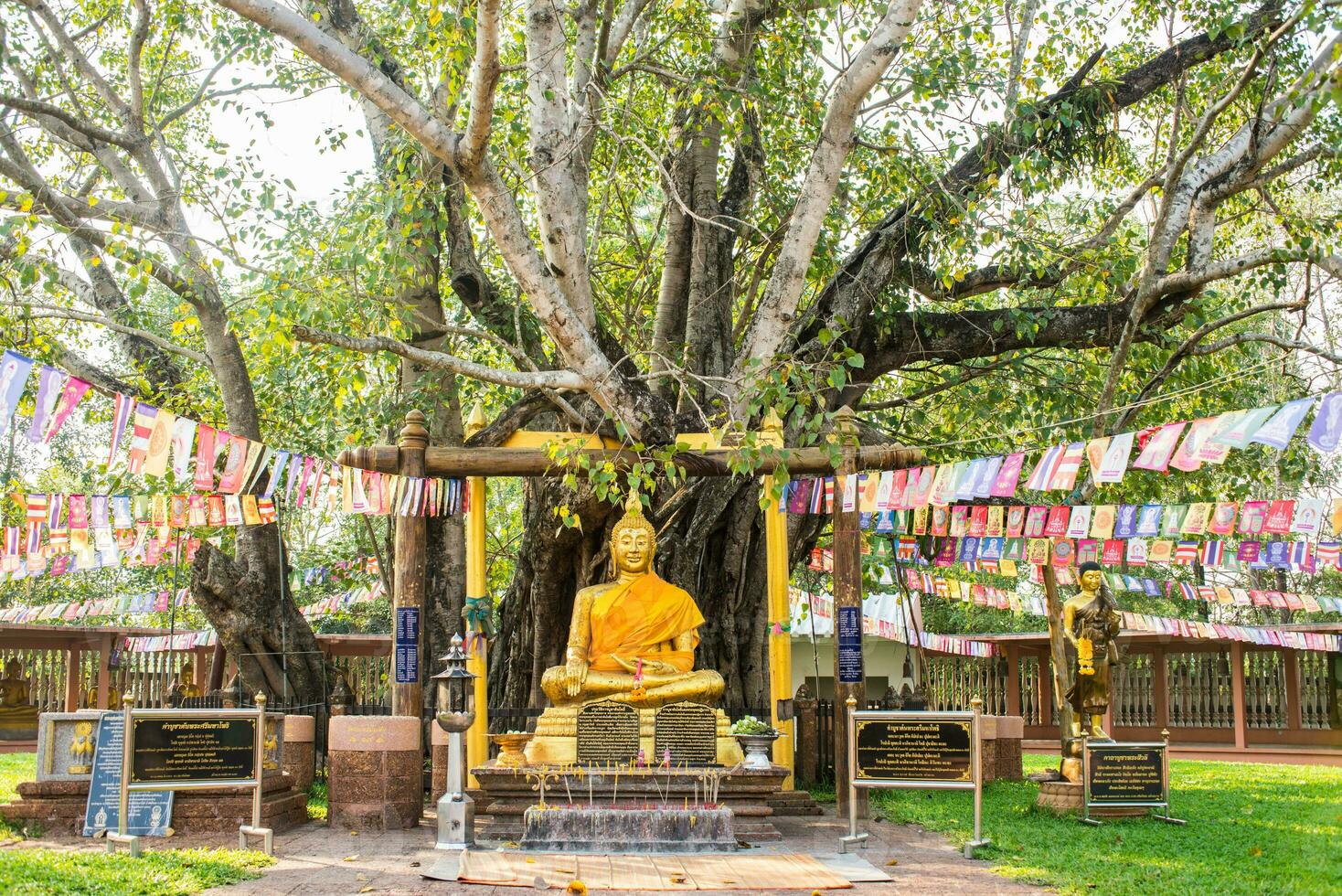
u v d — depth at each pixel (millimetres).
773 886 9078
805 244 14039
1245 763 24281
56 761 11797
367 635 27656
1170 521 11906
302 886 9164
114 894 8289
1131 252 17172
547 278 12594
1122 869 9523
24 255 13180
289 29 10828
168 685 28250
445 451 14086
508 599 17672
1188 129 19359
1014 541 14781
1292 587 30250
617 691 13164
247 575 17609
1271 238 20516
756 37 16906
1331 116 15969
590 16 15344
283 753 13711
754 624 16703
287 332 13266
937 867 10016
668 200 17359
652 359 16516
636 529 14102
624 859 10219
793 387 15203
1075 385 19344
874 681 30516
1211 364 18781
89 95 19984
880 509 13164
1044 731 28469
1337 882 8602
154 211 16250
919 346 17938
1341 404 9109
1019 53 15609
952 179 16781
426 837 12094
